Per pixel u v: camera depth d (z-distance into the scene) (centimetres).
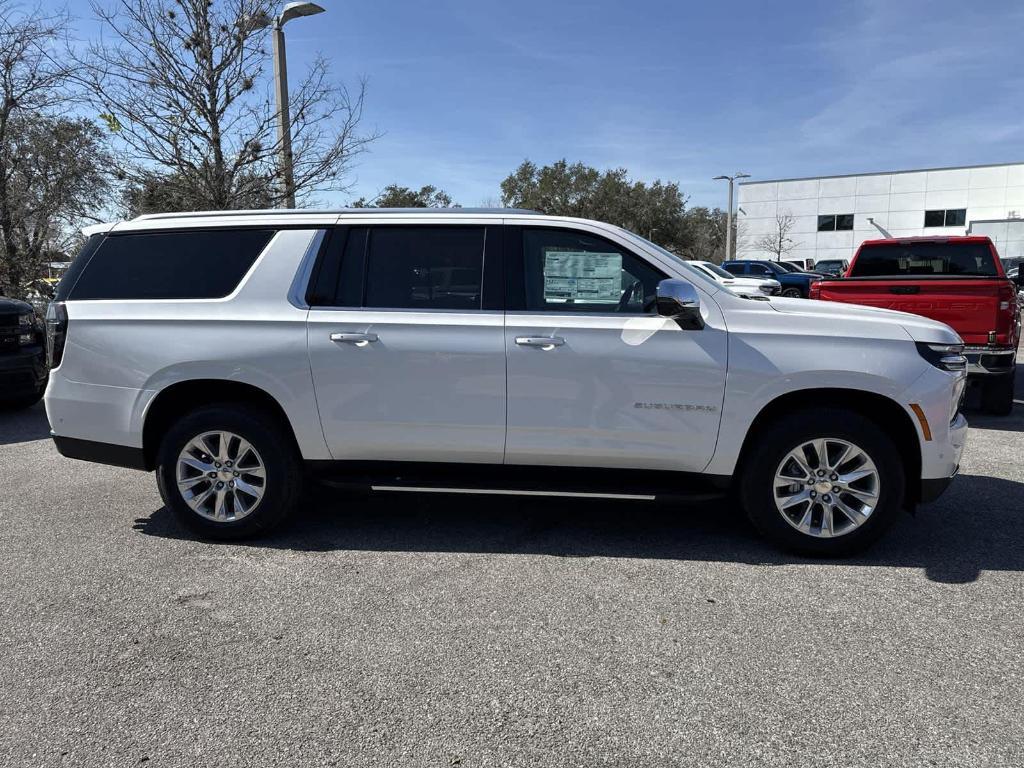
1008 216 4284
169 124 1068
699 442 394
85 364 423
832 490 394
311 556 411
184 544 429
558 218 412
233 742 249
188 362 410
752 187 4991
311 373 406
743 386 385
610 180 5584
